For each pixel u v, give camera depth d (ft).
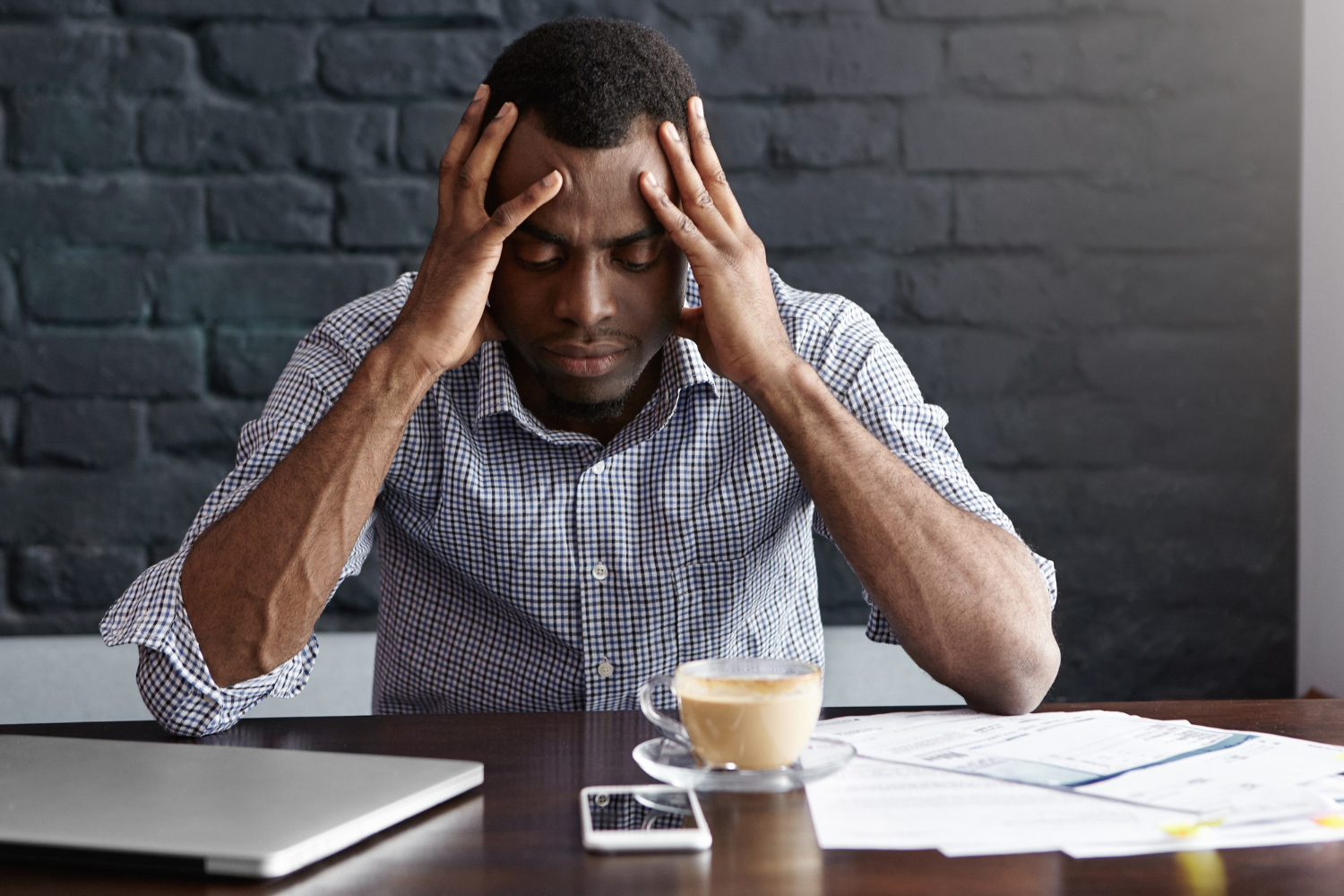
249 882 1.97
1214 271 5.55
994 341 5.52
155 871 2.01
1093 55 5.50
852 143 5.47
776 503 3.77
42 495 5.25
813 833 2.17
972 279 5.51
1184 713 3.10
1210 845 2.10
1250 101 5.53
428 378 3.25
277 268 5.35
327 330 3.80
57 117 5.25
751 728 2.40
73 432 5.27
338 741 2.88
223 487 3.46
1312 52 5.46
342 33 5.35
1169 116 5.52
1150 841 2.10
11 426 5.24
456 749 2.79
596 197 3.06
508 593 3.73
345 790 2.28
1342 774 2.45
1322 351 5.37
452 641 3.84
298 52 5.34
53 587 5.25
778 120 5.45
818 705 2.50
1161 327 5.55
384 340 3.27
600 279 3.14
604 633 3.75
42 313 5.25
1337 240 5.25
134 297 5.29
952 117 5.49
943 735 2.81
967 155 5.49
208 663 3.02
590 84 3.04
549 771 2.60
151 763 2.46
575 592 3.72
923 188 5.49
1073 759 2.57
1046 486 5.54
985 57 5.49
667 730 2.70
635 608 3.75
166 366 5.31
